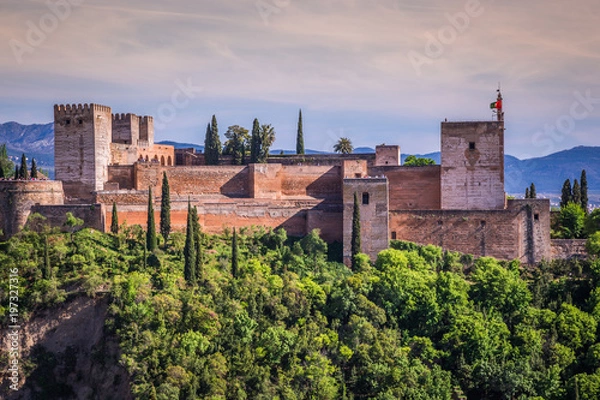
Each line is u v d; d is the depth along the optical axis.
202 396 185.00
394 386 193.62
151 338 196.38
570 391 195.62
